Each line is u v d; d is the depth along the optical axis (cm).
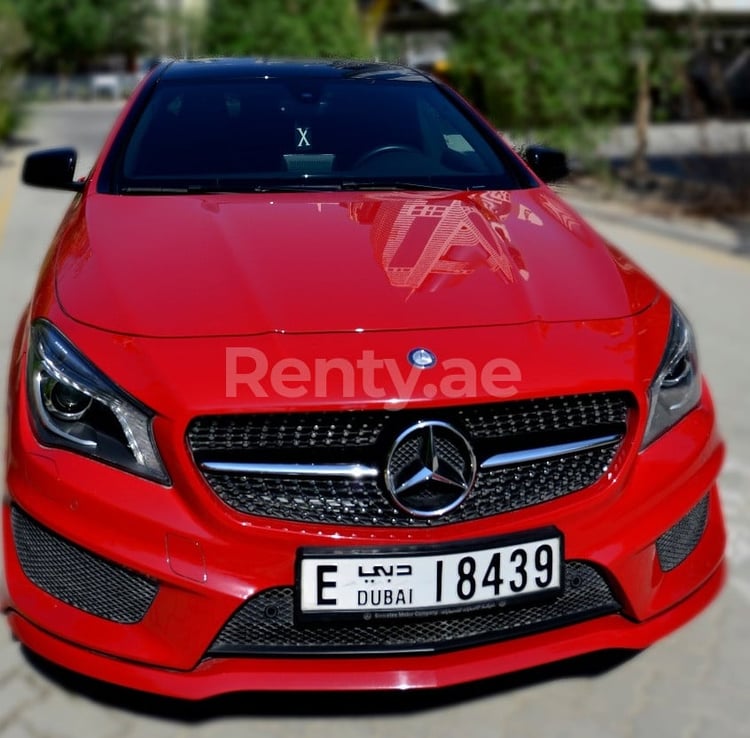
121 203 291
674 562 244
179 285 238
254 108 343
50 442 219
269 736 232
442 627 221
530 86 1207
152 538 211
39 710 239
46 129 2038
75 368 218
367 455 212
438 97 364
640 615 234
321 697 245
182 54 409
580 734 235
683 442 238
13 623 234
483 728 236
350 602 213
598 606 232
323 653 217
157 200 292
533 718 240
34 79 4116
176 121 335
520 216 288
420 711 242
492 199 302
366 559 211
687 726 239
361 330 224
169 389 210
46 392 221
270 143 326
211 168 315
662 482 232
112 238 264
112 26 5019
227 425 210
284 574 212
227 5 1956
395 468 212
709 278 730
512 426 218
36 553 228
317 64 384
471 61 1257
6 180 1162
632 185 1245
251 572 211
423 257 254
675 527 243
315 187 309
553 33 1199
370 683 217
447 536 215
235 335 221
